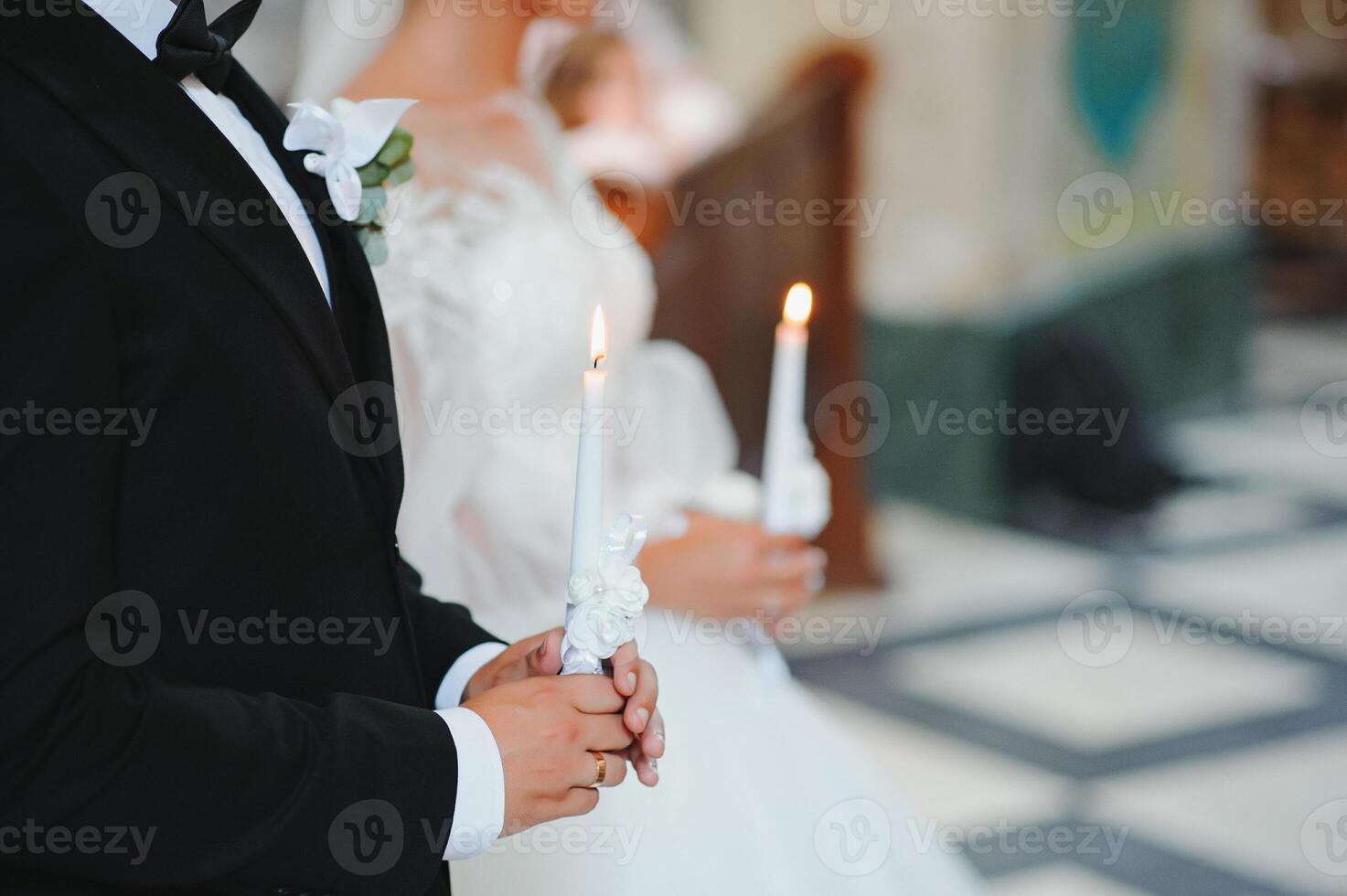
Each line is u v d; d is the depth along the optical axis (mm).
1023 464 5234
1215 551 4832
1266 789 3164
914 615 4305
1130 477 5207
